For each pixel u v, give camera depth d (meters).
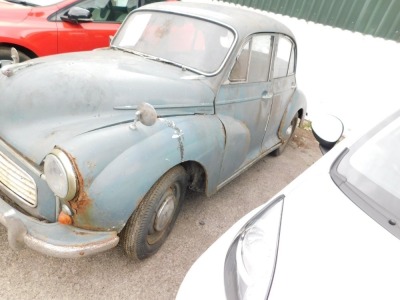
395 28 5.09
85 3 4.12
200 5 3.12
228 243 1.50
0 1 3.92
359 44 5.46
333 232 1.32
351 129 5.77
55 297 1.89
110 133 1.71
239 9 3.23
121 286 2.05
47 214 1.76
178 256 2.38
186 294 1.31
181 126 2.09
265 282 1.19
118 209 1.68
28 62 2.22
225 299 1.22
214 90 2.50
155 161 1.81
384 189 1.56
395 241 1.31
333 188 1.56
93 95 1.89
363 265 1.20
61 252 1.57
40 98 1.86
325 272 1.17
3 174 1.90
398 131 1.85
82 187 1.54
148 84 2.14
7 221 1.56
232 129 2.60
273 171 4.14
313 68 6.02
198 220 2.82
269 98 3.19
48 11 3.82
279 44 3.21
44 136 1.75
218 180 2.65
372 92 5.50
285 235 1.34
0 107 1.93
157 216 2.10
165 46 2.76
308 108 6.20
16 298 1.83
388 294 1.11
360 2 5.30
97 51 2.80
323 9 5.69
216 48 2.61
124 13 4.61
